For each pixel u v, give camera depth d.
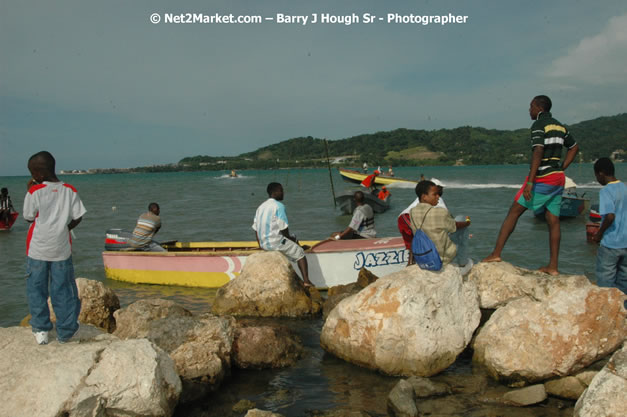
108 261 10.46
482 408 4.43
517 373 4.81
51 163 4.33
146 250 10.53
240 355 5.45
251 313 7.69
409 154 178.62
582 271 9.93
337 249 9.28
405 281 5.41
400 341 5.21
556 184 5.52
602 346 4.68
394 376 5.25
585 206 19.42
